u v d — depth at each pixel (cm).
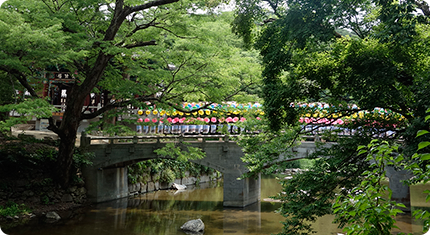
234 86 2059
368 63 951
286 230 1095
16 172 1967
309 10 1005
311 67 1087
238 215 2166
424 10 1013
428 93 912
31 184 1975
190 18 1812
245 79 2042
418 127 890
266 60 1138
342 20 965
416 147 884
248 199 2477
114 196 2491
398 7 870
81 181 2219
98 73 1808
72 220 1875
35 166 2062
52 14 1638
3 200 1844
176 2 1742
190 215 2141
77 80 2022
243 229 1862
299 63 1134
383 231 405
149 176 2961
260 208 2373
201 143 2406
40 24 1470
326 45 1163
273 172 1355
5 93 1823
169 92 2045
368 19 1205
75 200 2152
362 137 1082
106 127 1953
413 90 1020
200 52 1756
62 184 2103
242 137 1406
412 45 958
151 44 1855
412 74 1037
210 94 1952
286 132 1308
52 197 2038
